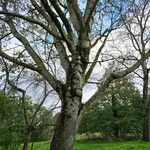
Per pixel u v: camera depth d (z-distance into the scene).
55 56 14.12
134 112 54.16
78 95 11.00
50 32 11.30
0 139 19.72
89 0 12.66
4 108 16.94
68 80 11.15
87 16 12.43
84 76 11.57
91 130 54.97
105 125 54.50
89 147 44.03
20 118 18.00
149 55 12.31
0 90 15.52
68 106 10.85
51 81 11.23
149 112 50.97
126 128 54.78
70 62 11.41
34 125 14.27
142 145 44.28
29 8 13.47
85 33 11.72
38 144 36.97
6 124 18.73
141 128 55.38
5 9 12.60
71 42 11.50
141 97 54.50
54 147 10.63
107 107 54.06
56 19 11.13
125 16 13.27
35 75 14.52
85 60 11.55
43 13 12.86
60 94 11.04
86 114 54.19
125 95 52.53
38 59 11.66
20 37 12.13
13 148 20.27
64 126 10.73
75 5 11.56
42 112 15.90
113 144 46.16
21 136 19.81
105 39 12.55
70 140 10.69
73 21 12.30
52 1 10.92
